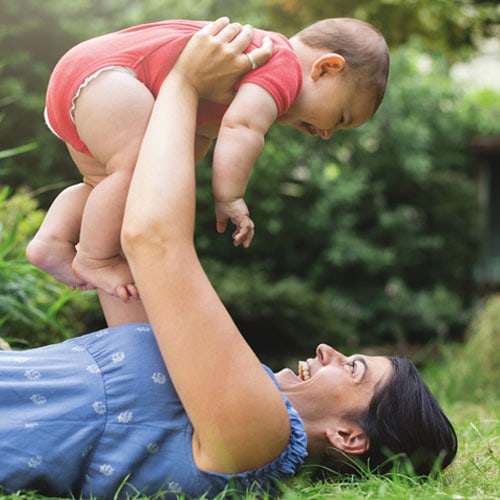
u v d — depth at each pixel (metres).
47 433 2.22
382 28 10.13
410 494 2.31
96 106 2.35
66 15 9.94
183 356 2.15
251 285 9.64
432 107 13.92
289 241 12.34
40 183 9.24
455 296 13.16
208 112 2.49
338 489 2.37
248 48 2.42
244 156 2.32
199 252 11.31
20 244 4.57
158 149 2.23
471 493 2.51
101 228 2.37
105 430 2.25
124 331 2.39
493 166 15.08
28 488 2.24
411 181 13.41
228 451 2.19
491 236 14.95
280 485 2.28
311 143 12.55
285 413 2.26
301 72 2.50
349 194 12.35
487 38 9.78
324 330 9.82
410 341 12.84
